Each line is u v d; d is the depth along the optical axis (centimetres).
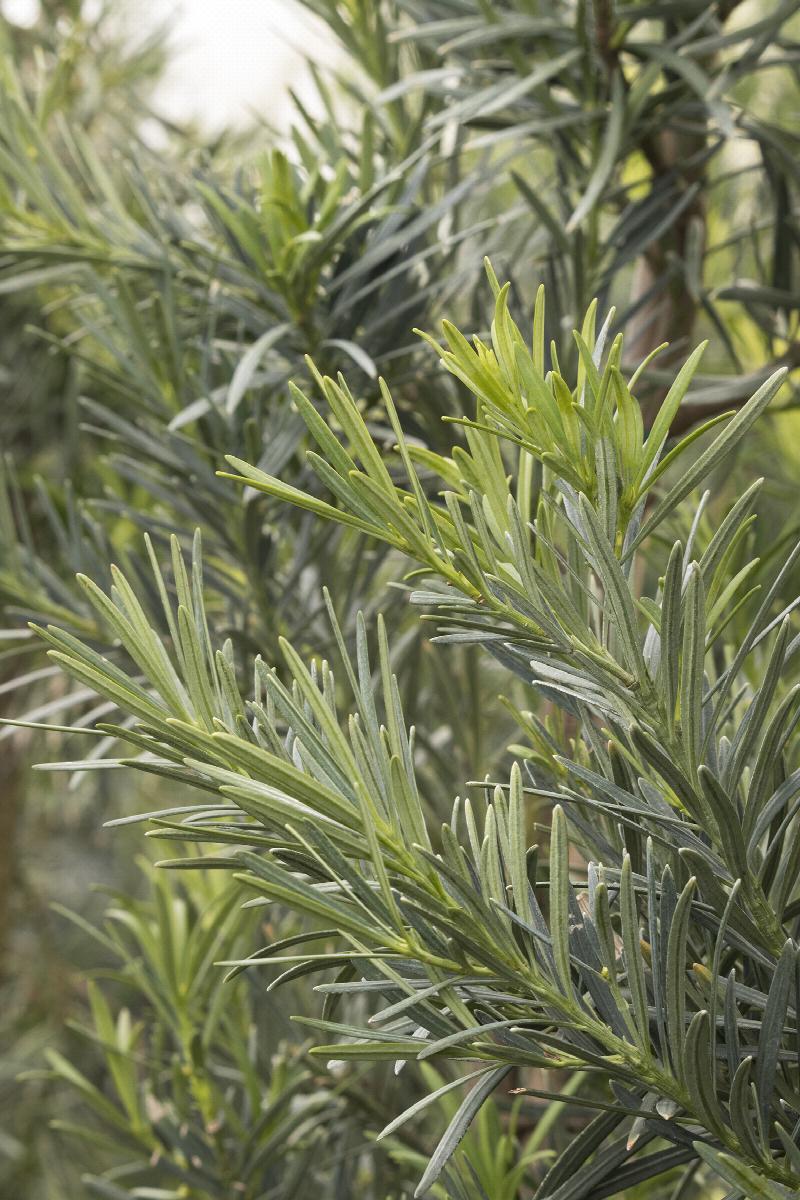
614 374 84
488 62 128
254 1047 141
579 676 89
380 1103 141
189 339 138
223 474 86
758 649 115
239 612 141
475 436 89
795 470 161
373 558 134
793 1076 90
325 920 85
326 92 131
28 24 249
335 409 86
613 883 91
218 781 89
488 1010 88
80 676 88
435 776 151
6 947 357
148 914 157
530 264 135
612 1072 86
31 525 247
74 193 136
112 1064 139
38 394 258
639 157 165
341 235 113
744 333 168
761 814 88
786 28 207
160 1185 184
